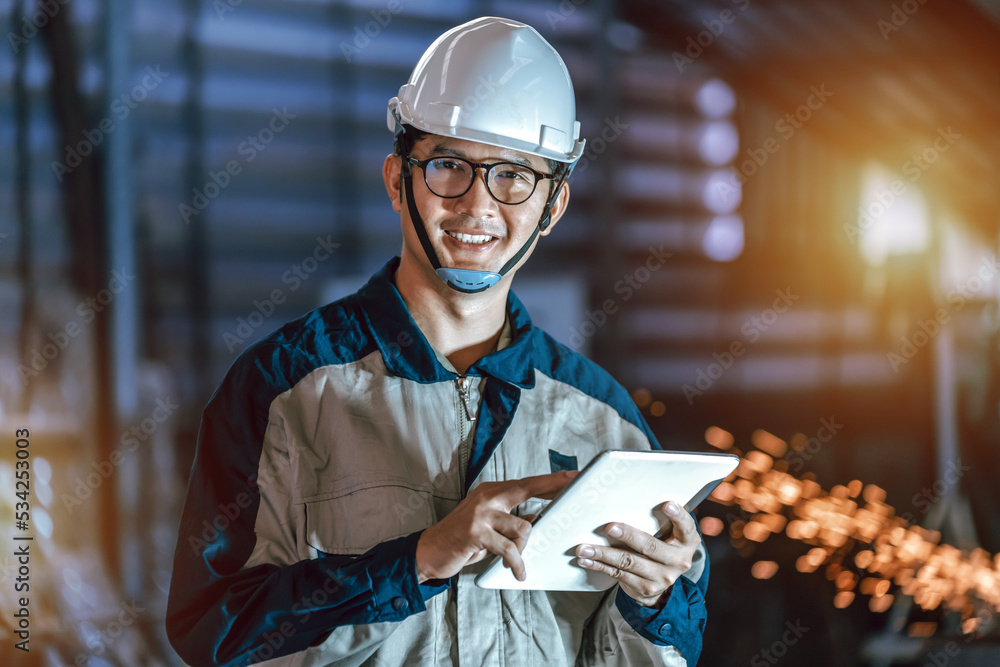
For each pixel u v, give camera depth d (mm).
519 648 993
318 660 916
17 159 4191
